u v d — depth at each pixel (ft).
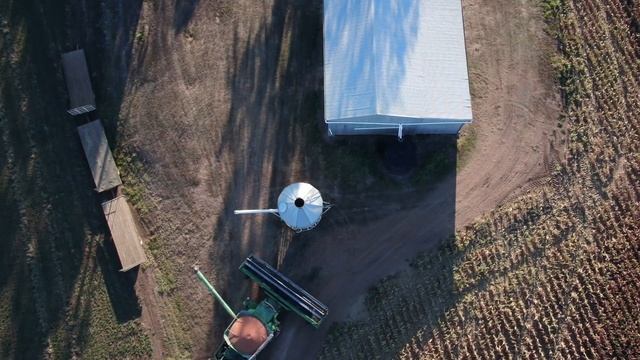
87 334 113.70
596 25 117.08
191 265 114.11
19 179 117.19
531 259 111.04
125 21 120.26
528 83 115.34
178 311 113.39
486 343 108.99
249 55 118.21
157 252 114.93
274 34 118.52
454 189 112.98
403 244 112.16
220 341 112.16
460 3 104.94
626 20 117.29
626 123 114.01
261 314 105.70
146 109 117.80
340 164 114.11
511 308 109.70
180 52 118.83
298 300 105.19
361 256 112.16
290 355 110.63
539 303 109.70
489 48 116.37
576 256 110.83
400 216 112.78
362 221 112.88
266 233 113.60
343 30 103.86
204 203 115.24
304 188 103.24
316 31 118.01
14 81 119.24
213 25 119.34
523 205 112.16
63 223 116.16
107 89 118.73
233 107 117.08
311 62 117.29
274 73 117.39
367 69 100.99
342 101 101.76
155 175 116.37
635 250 110.32
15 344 113.50
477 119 114.62
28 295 114.73
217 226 114.52
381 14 102.32
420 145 114.21
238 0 119.55
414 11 103.40
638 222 111.14
